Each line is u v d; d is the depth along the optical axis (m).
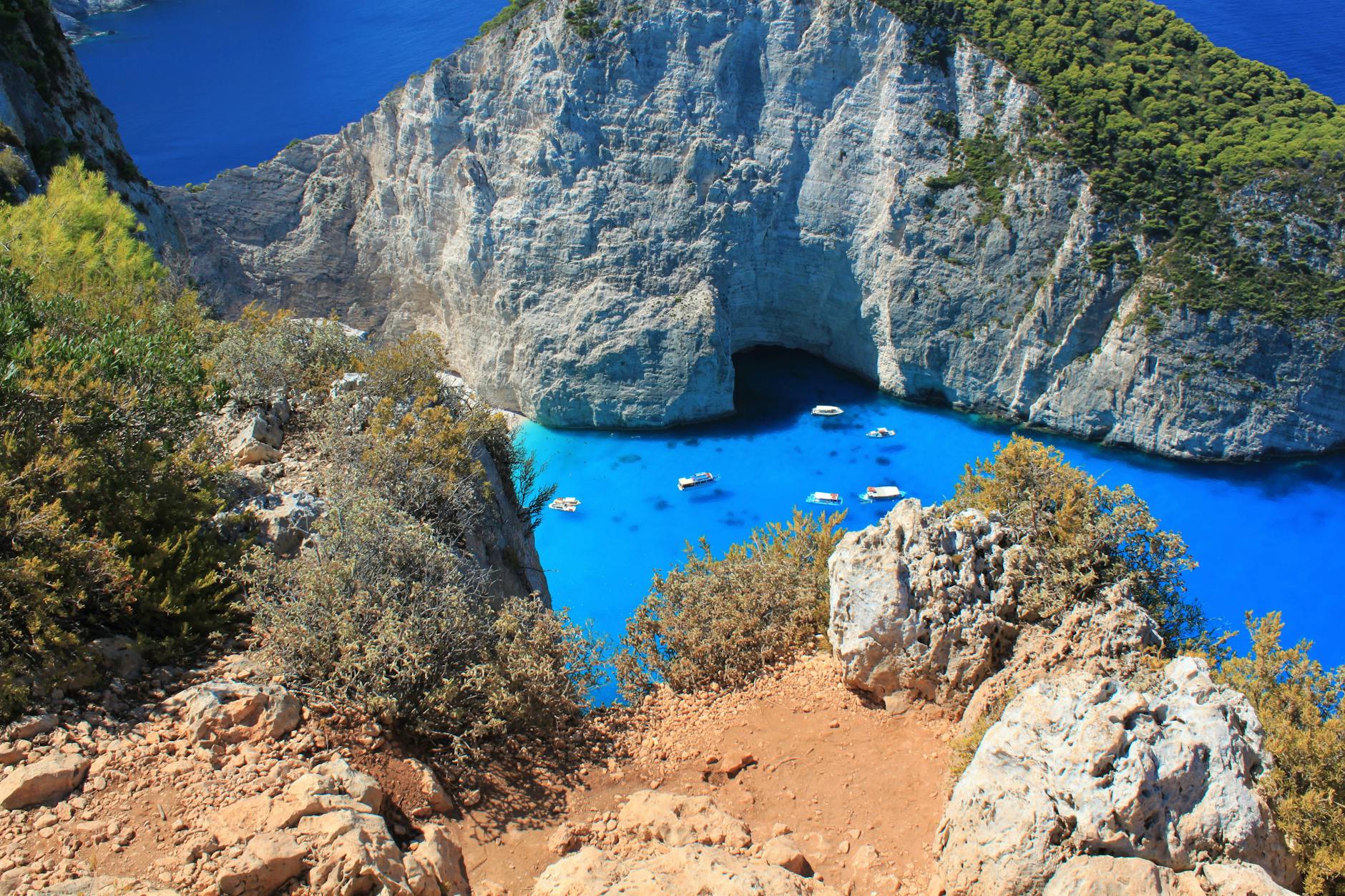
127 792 9.01
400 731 11.23
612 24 65.25
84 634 10.80
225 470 14.38
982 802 9.20
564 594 45.91
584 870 9.16
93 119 40.09
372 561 12.52
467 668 11.93
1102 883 8.22
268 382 18.70
